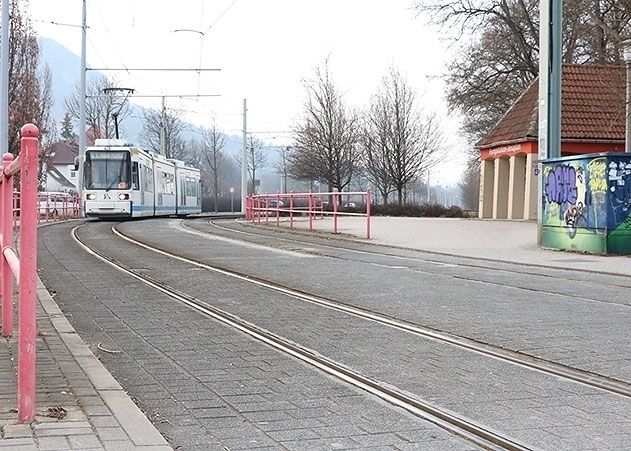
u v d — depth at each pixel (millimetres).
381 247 24188
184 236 28234
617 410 6305
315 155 60156
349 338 9359
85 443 5281
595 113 35906
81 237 27047
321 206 38281
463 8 45344
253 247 23562
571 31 40719
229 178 99562
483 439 5590
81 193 43938
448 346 8875
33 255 5770
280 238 27984
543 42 22984
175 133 80312
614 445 5418
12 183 8617
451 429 5820
